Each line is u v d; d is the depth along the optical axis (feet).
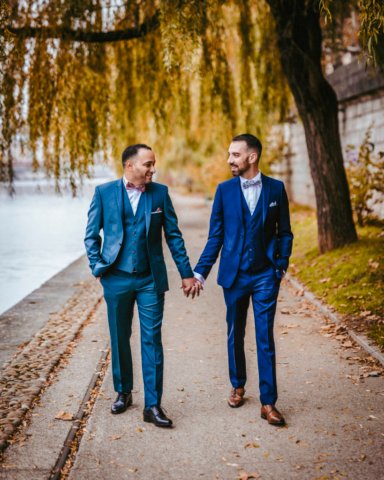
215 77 32.89
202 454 11.25
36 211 96.78
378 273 24.34
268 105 35.83
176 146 86.53
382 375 15.34
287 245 12.99
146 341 12.76
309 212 56.08
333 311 21.83
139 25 28.78
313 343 18.49
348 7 30.78
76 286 30.66
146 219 12.46
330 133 30.42
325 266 28.58
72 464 10.97
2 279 35.27
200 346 18.67
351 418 12.75
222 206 13.12
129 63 32.42
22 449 11.46
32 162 30.19
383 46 19.36
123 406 13.33
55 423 12.75
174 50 22.80
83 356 17.88
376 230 33.60
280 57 30.04
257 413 13.20
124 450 11.44
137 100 33.63
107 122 30.99
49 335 20.21
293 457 11.04
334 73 48.52
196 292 13.05
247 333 20.15
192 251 41.91
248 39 33.55
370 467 10.56
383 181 35.99
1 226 69.97
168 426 12.43
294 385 14.89
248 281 12.89
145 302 12.69
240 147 12.57
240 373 13.58
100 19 28.89
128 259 12.59
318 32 29.35
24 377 15.65
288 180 71.20
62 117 29.45
